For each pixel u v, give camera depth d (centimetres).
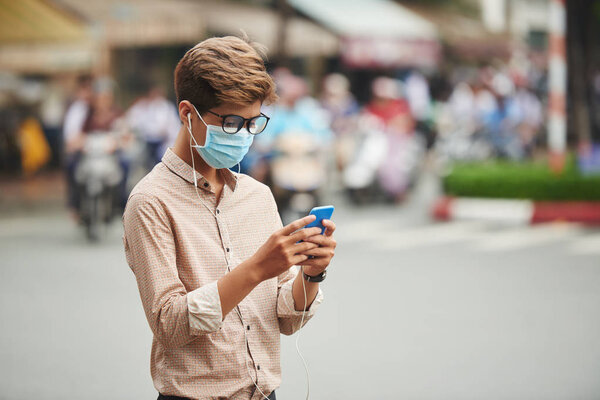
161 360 314
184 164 310
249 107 299
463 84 2836
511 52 3195
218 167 309
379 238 1395
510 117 2731
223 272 308
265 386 314
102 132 1400
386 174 1827
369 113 1873
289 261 285
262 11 2434
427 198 1986
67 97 2591
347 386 656
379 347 759
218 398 305
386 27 2591
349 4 2736
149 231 298
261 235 322
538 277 1062
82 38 2297
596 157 1795
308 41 2505
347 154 1828
